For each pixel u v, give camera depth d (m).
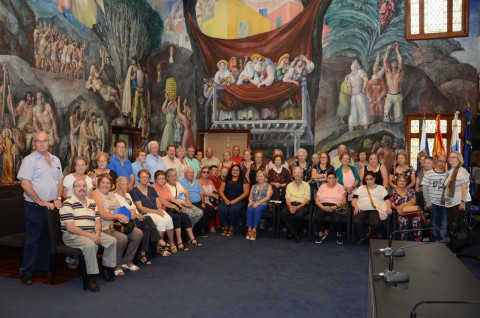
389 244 2.97
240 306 3.50
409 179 6.52
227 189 7.00
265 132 9.59
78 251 3.92
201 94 10.02
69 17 6.82
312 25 9.20
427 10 8.57
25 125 5.84
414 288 2.11
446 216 5.43
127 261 4.63
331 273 4.54
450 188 5.24
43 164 4.15
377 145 8.75
